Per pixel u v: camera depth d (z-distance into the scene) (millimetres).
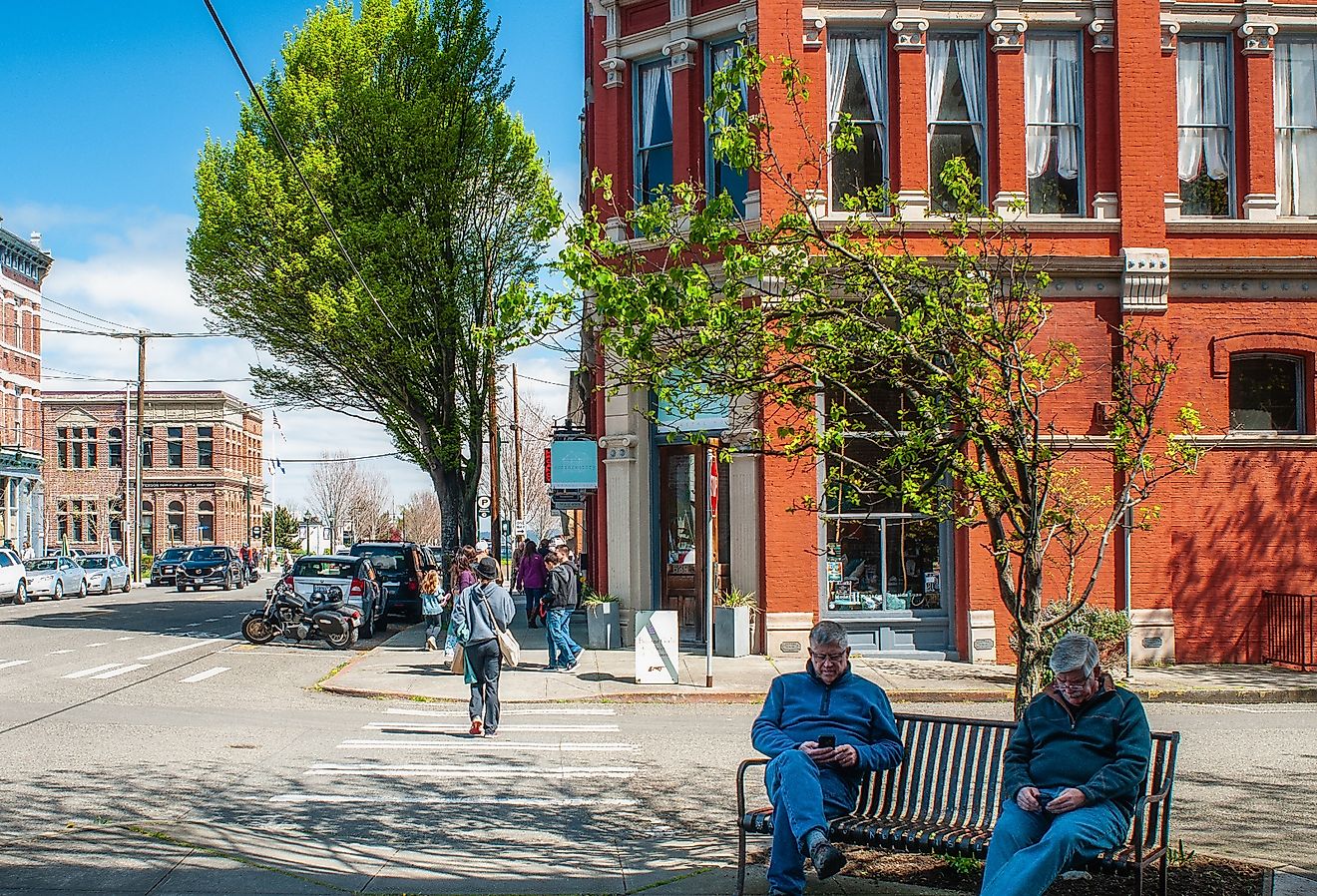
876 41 19688
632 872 7691
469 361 30516
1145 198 19125
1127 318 18891
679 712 15562
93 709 15016
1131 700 6535
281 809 9531
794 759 6734
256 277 29000
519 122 30688
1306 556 19234
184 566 53438
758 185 19203
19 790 10070
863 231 9023
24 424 64750
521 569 29953
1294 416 19516
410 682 17906
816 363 7816
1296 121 19969
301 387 31016
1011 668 18391
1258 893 6844
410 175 28781
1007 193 19219
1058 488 10781
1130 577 18766
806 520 19328
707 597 17016
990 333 7938
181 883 7344
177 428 83625
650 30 20906
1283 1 19688
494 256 30016
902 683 17016
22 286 64312
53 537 82562
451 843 8500
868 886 7070
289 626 23859
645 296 7617
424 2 29906
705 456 16828
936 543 19656
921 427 8055
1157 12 19375
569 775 11133
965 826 6914
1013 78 19406
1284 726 14203
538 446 73500
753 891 7133
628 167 21297
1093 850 6078
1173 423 18953
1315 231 19453
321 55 29266
